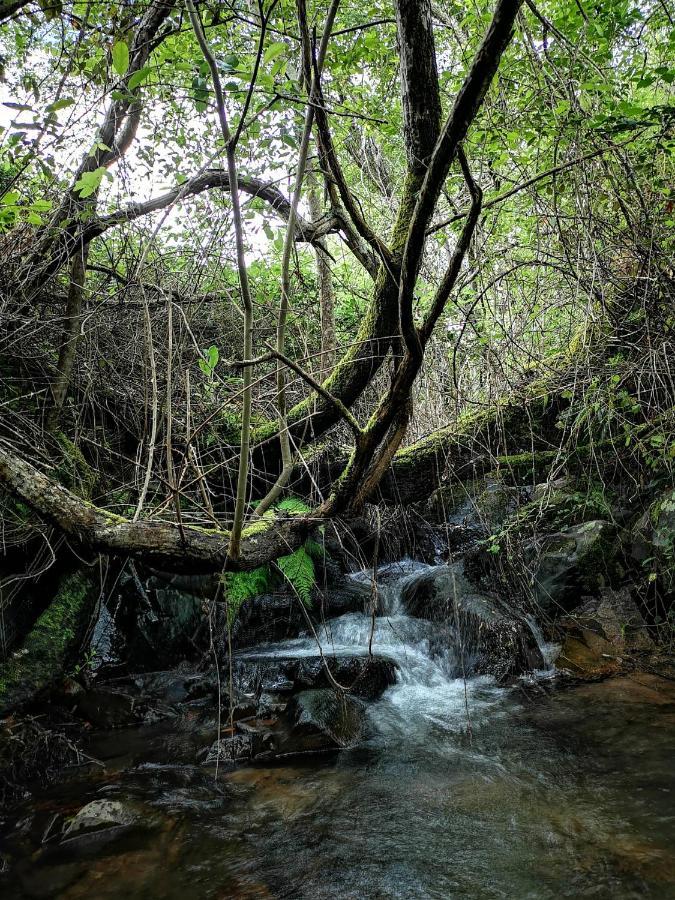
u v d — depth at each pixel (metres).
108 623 4.85
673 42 3.59
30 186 3.85
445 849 2.73
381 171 6.54
